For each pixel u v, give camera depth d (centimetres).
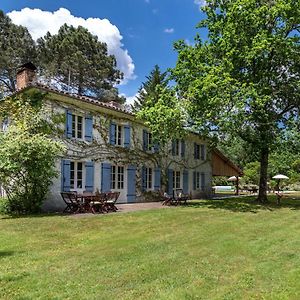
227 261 634
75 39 3694
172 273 555
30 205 1362
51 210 1475
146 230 961
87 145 1666
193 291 477
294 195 2858
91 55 3812
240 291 480
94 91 3797
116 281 514
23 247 737
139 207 1648
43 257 650
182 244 772
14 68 3216
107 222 1105
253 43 1638
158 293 468
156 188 2134
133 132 1977
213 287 495
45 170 1309
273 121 1831
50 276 534
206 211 1455
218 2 1891
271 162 4050
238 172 3056
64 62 3488
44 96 1479
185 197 1850
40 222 1092
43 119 1466
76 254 673
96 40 3906
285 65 1838
